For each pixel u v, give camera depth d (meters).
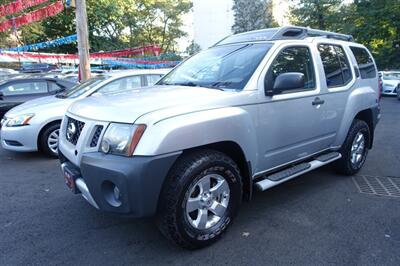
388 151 6.26
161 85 3.78
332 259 2.76
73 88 6.86
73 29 27.52
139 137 2.49
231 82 3.31
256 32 4.17
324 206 3.80
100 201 2.62
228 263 2.73
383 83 19.55
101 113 2.77
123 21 33.88
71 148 3.03
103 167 2.52
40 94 8.55
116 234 3.23
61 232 3.28
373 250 2.89
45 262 2.78
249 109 3.10
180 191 2.65
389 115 11.40
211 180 2.95
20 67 17.47
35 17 11.23
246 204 3.86
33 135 5.81
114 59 19.00
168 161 2.53
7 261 2.79
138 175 2.44
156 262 2.76
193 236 2.81
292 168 3.80
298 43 3.81
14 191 4.41
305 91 3.72
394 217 3.51
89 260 2.80
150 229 3.32
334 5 31.58
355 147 4.76
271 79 3.34
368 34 28.12
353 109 4.45
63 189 4.48
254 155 3.19
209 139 2.75
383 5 26.78
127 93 3.32
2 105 8.11
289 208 3.74
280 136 3.45
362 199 3.99
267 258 2.79
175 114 2.63
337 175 4.85
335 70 4.32
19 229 3.35
